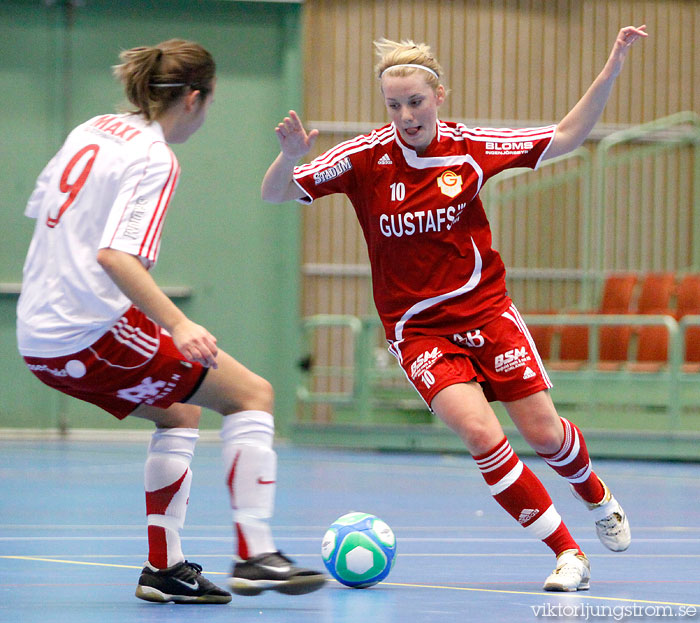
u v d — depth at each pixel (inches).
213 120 1638.8
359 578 432.1
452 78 1676.9
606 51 1701.5
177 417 405.4
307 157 1662.2
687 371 1307.8
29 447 1411.2
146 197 359.6
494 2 1683.1
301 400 1632.6
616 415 1298.0
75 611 371.6
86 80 1619.1
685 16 1705.2
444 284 465.7
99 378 374.0
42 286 372.8
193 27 1628.9
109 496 834.2
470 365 461.7
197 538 601.3
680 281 1456.7
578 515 738.8
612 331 1418.6
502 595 415.5
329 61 1665.8
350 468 1156.5
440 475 1074.7
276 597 409.1
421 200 462.6
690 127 1691.7
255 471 373.1
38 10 1606.8
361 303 1674.5
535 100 1690.5
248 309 1647.4
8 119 1605.6
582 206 1681.8
